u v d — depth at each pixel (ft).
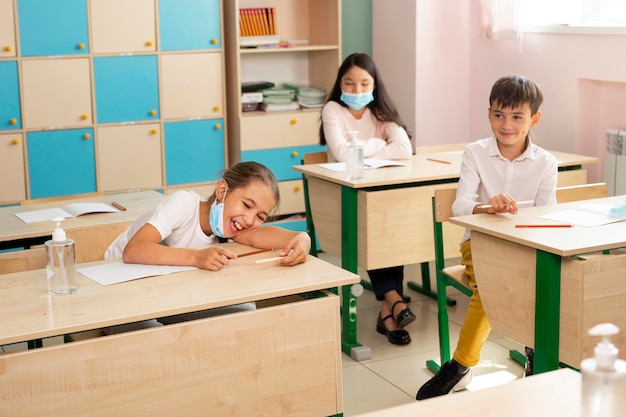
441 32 16.29
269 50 15.93
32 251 7.95
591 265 7.11
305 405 6.79
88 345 5.89
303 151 16.43
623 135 12.99
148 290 6.50
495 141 9.53
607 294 7.23
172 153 15.61
